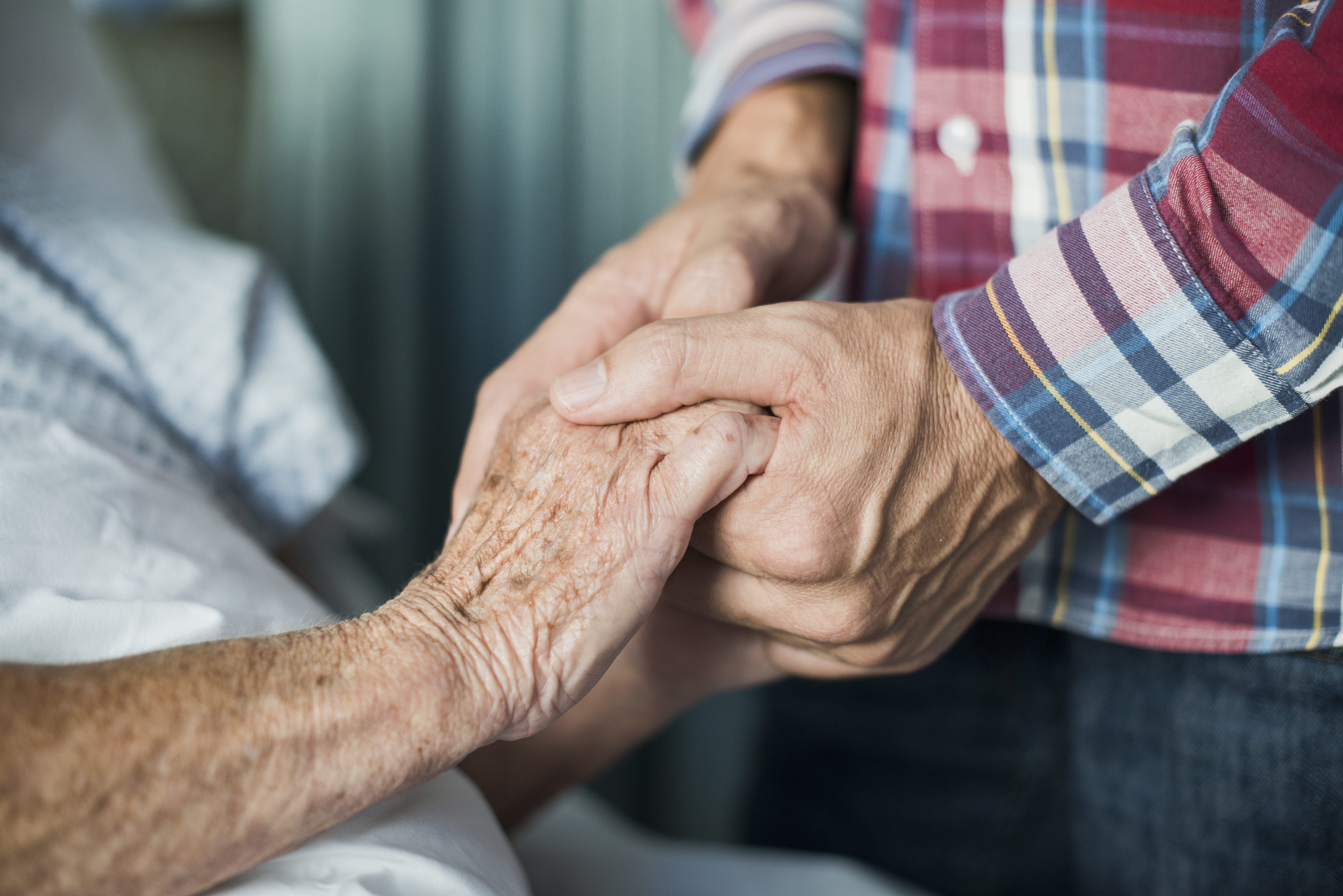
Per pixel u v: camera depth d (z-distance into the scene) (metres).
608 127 1.16
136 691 0.38
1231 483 0.50
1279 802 0.53
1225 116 0.43
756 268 0.50
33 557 0.43
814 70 0.60
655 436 0.44
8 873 0.37
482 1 1.17
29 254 0.55
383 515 0.86
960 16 0.52
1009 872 0.69
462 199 1.23
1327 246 0.42
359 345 1.30
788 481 0.43
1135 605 0.52
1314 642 0.49
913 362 0.45
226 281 0.59
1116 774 0.58
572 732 0.55
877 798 0.70
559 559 0.43
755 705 0.84
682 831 1.10
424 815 0.43
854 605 0.45
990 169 0.53
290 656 0.40
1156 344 0.43
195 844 0.38
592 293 0.51
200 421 0.56
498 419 0.49
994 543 0.48
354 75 1.22
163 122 1.28
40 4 0.70
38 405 0.50
